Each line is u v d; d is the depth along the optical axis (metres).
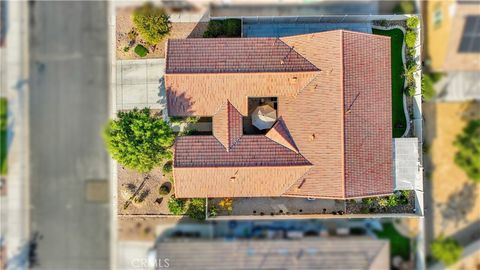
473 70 35.31
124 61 35.09
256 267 34.59
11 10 35.25
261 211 33.84
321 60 29.88
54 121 35.31
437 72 35.53
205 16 35.16
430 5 35.56
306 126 30.72
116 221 35.31
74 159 35.34
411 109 33.84
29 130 35.34
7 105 35.28
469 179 35.44
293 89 31.08
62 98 35.34
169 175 34.78
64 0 35.28
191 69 30.05
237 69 30.09
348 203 33.62
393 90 33.88
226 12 35.31
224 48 30.91
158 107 35.03
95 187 35.31
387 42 31.31
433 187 35.53
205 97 31.23
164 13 33.56
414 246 35.22
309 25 33.94
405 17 33.41
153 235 35.31
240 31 33.50
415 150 32.16
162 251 34.97
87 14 35.31
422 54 35.47
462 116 35.38
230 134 31.23
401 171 32.16
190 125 34.16
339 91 28.98
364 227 35.34
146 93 35.06
